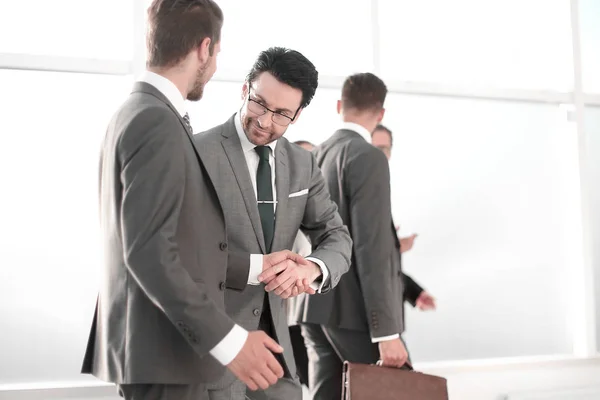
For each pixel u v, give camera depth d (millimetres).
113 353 1464
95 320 1610
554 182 4984
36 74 3959
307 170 2104
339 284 2686
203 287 1479
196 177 1494
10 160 3967
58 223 3975
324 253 1998
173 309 1343
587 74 4504
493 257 5918
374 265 2564
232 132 2020
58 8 3891
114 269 1480
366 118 2811
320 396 2799
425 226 6258
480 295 6102
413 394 2586
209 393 1790
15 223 3992
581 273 3959
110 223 1480
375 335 2564
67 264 4422
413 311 6168
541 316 5465
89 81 3861
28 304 4402
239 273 1777
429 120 6105
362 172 2602
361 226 2582
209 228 1518
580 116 3994
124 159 1394
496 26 4559
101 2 3900
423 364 3625
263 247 1944
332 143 2789
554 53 4176
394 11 4777
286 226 2006
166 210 1368
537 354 5273
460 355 6125
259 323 1912
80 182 3963
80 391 3053
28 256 4395
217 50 1640
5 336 4348
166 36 1542
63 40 3900
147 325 1439
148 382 1416
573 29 4031
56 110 3951
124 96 3285
